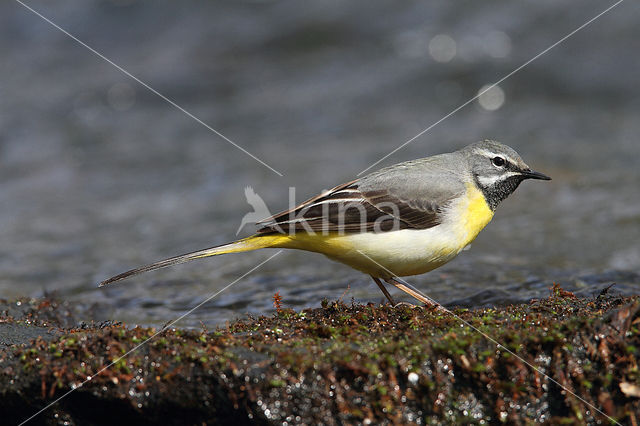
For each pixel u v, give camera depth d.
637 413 6.49
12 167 19.98
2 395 6.78
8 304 10.27
